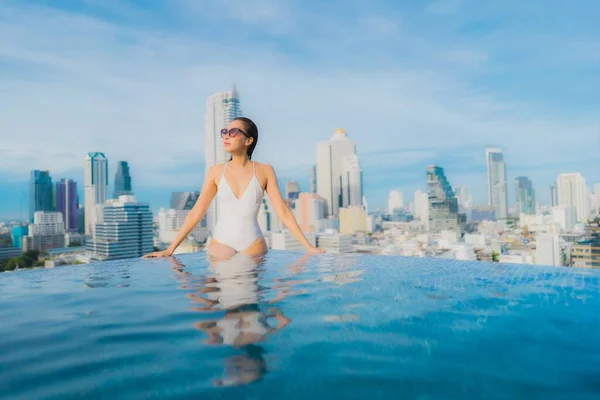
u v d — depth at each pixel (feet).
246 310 5.19
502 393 2.81
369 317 4.82
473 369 3.25
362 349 3.71
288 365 3.32
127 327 4.51
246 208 10.94
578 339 4.02
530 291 6.44
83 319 4.89
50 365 3.39
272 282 7.20
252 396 2.76
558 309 5.23
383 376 3.10
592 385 2.95
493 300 5.76
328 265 9.31
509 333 4.21
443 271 8.35
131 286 7.04
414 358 3.49
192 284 7.11
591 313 5.03
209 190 11.34
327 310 5.14
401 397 2.75
